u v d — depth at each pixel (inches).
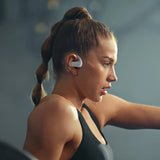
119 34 271.6
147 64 260.7
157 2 274.1
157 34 272.7
